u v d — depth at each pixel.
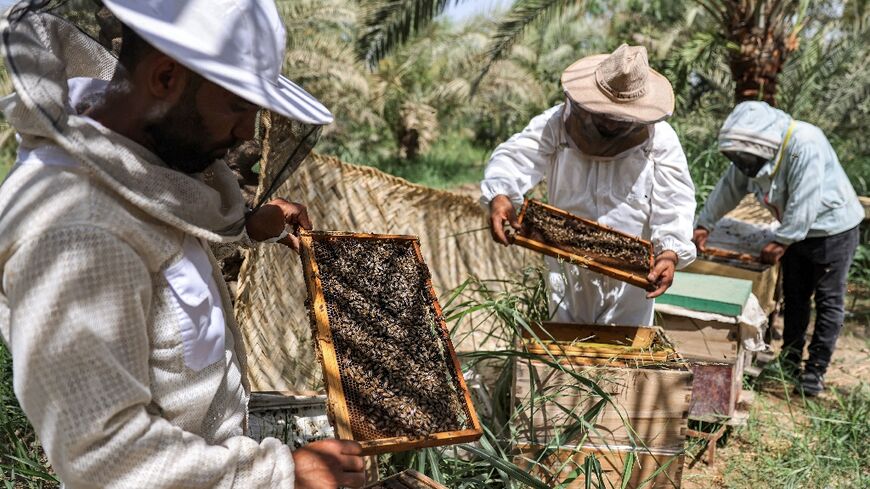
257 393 2.93
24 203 1.20
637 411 2.78
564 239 3.05
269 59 1.33
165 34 1.20
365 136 11.74
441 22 12.56
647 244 3.03
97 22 1.41
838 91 9.78
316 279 2.05
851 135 9.80
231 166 2.82
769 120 4.26
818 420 4.09
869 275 6.86
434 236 4.82
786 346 4.85
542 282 4.00
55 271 1.17
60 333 1.17
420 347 2.06
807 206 4.27
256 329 3.42
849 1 8.54
